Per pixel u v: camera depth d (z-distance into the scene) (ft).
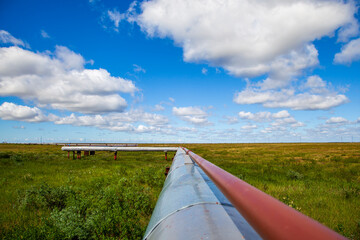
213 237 3.54
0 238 12.66
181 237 3.77
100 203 17.02
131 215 14.26
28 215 16.44
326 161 63.31
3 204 19.39
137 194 17.98
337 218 15.79
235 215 4.57
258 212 2.19
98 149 68.64
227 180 3.78
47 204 18.33
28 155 74.13
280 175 36.17
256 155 89.92
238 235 3.60
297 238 1.40
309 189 24.56
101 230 12.32
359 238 12.78
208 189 6.59
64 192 19.35
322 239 1.23
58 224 12.62
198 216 4.47
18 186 26.63
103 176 32.01
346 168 45.57
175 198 6.20
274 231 1.76
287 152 111.65
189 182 7.81
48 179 31.19
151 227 5.40
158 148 66.90
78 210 15.10
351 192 22.41
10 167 45.09
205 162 7.16
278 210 1.92
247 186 3.00
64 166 47.52
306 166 49.08
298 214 1.70
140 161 60.59
